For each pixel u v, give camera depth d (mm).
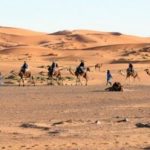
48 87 80250
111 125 33312
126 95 61594
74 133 29656
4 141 26719
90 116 39188
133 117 38281
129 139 27531
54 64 90938
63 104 50000
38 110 44062
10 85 85438
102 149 24516
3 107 46719
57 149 24422
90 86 83875
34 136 28594
